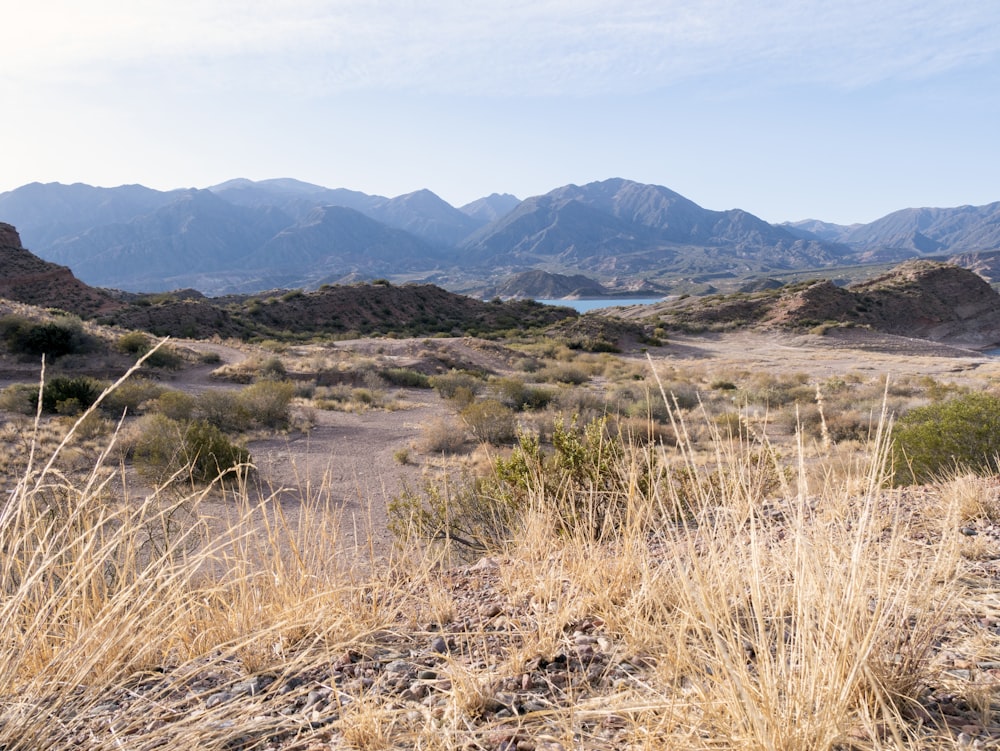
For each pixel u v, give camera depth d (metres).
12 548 2.04
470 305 89.31
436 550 4.95
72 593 2.30
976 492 4.41
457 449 19.25
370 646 2.78
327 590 3.09
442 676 2.47
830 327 75.38
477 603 3.45
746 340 75.12
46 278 69.50
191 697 2.19
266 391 23.61
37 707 1.98
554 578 3.34
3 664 1.94
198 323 61.19
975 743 1.71
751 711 1.66
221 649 2.87
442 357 45.59
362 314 79.06
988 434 6.98
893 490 5.33
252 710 2.22
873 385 37.81
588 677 2.33
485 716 2.15
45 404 21.41
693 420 20.16
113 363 32.75
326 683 2.51
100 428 17.53
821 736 1.66
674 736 1.79
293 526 5.47
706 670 2.15
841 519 2.23
